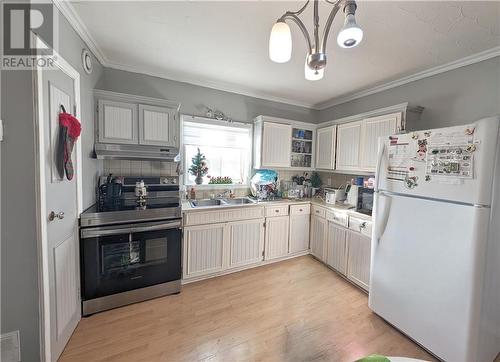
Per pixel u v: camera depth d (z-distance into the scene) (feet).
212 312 6.65
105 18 5.53
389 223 6.15
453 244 4.80
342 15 5.06
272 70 8.39
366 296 7.64
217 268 8.66
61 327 5.00
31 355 4.20
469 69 6.89
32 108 3.95
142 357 5.02
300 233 10.66
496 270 4.82
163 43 6.70
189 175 9.99
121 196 8.04
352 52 6.77
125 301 6.82
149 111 7.97
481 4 4.66
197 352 5.20
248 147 11.05
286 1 4.80
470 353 4.54
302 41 6.25
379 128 8.36
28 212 4.04
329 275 9.05
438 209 5.07
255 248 9.55
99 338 5.53
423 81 8.09
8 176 3.89
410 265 5.63
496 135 4.26
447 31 5.64
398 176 5.93
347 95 10.88
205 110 9.96
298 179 12.24
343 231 8.80
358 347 5.48
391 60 7.22
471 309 4.50
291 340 5.64
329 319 6.46
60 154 4.77
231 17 5.43
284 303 7.17
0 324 4.00
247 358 5.08
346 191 10.44
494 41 5.99
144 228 6.86
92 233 6.13
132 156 7.77
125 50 7.16
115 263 6.64
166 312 6.60
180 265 7.68
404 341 5.71
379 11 4.96
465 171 4.60
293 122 11.19
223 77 9.14
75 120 5.09
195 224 8.09
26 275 4.10
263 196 10.78
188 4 5.00
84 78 6.35
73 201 5.67
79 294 6.07
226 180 10.70
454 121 7.27
